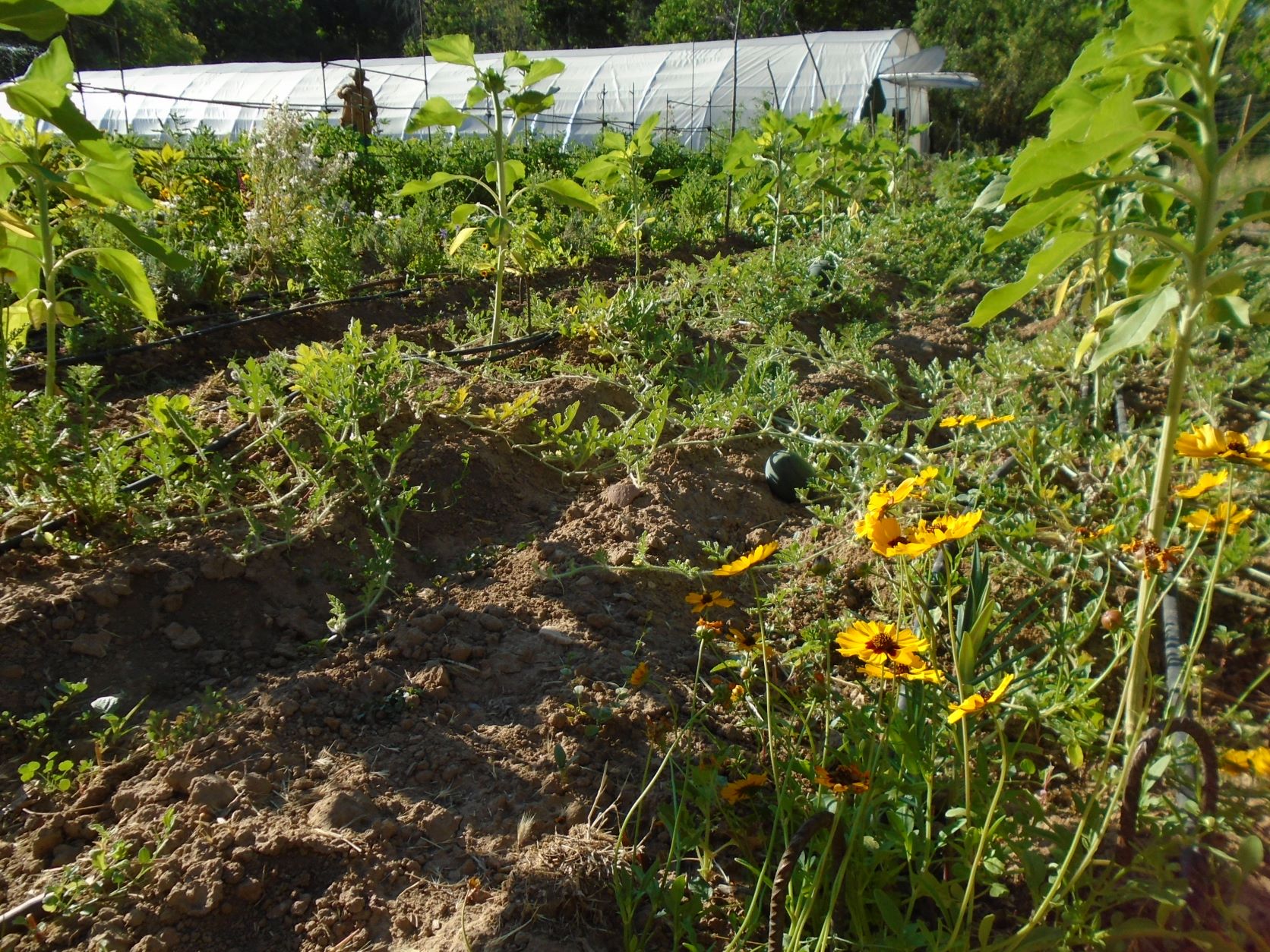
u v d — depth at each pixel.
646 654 2.91
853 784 1.78
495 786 2.32
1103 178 2.09
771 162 8.91
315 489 3.33
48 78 3.20
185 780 2.22
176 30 36.81
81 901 1.89
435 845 2.14
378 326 6.21
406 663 2.77
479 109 22.47
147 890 1.94
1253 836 1.62
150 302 3.88
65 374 4.60
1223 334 5.50
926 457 4.08
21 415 3.01
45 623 2.63
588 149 16.22
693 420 4.42
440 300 6.96
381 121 16.39
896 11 39.62
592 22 42.41
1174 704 2.06
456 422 4.09
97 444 3.29
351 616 2.91
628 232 9.08
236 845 2.05
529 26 43.25
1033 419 4.18
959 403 5.02
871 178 11.27
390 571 3.16
